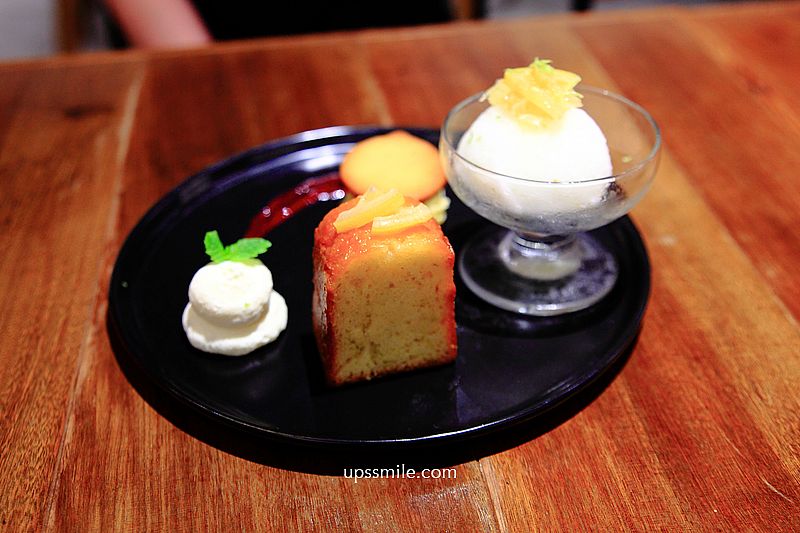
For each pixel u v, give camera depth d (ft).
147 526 0.82
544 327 1.06
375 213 0.95
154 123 1.54
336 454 0.90
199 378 0.98
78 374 1.00
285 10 2.19
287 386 0.97
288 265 1.17
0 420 0.94
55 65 1.72
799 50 1.76
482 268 1.16
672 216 1.29
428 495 0.85
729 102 1.59
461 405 0.94
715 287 1.14
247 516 0.83
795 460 0.89
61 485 0.86
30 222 1.28
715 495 0.85
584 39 1.81
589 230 1.13
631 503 0.84
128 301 1.10
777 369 1.01
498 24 1.87
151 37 2.01
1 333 1.07
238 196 1.32
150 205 1.32
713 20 1.88
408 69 1.71
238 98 1.62
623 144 1.14
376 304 0.94
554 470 0.88
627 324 1.04
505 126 1.06
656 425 0.93
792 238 1.24
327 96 1.63
